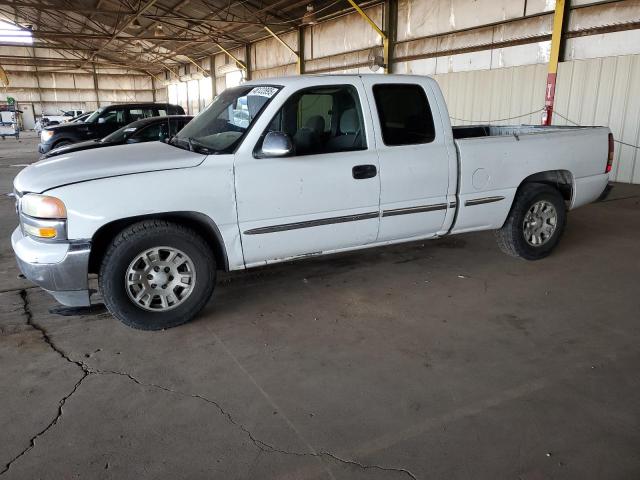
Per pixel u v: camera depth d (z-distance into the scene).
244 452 2.27
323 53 17.44
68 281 3.19
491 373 2.91
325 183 3.69
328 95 3.80
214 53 27.55
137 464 2.20
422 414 2.54
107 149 3.97
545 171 4.73
